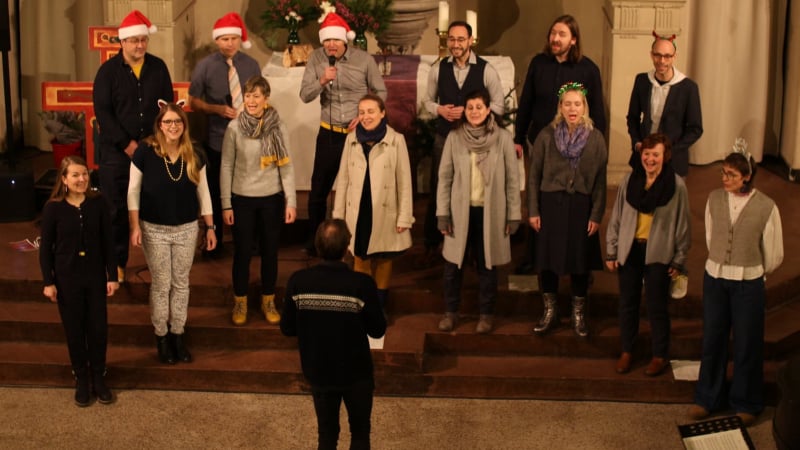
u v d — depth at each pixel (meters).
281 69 7.69
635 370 5.93
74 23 9.25
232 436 5.43
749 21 8.95
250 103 5.87
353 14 7.91
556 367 5.99
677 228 5.56
